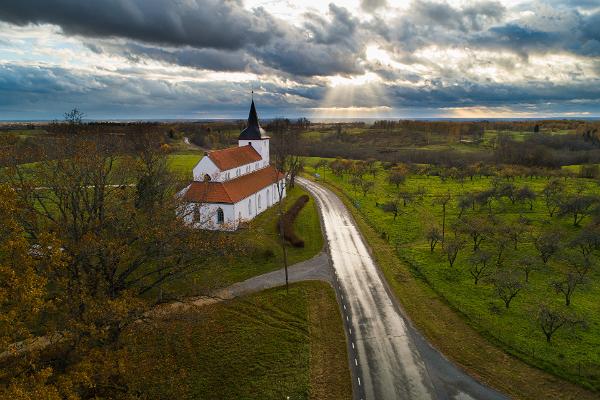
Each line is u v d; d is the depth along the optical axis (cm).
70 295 2741
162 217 3609
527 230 6394
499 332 3684
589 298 4350
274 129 13950
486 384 3078
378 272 5131
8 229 2355
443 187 11019
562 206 7212
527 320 3894
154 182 5022
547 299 4322
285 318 4009
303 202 8394
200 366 3350
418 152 18925
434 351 3500
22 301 2081
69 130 6309
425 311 4156
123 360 2617
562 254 5359
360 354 3472
